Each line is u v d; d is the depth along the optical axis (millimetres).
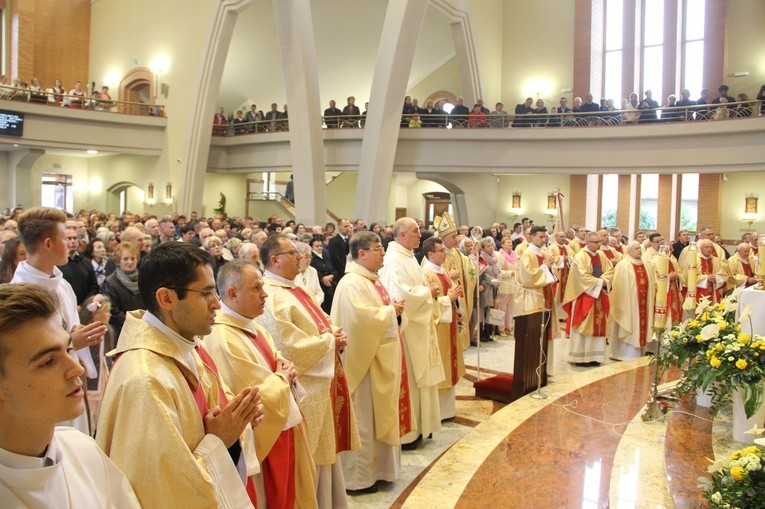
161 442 1794
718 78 18297
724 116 15070
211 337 2734
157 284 1990
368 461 4230
